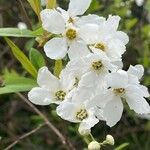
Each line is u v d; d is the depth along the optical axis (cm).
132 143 31
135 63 30
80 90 15
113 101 16
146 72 30
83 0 16
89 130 16
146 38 31
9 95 32
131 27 31
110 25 15
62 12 16
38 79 16
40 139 32
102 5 27
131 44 30
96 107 15
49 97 16
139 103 16
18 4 19
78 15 17
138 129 30
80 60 15
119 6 30
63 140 22
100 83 15
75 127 25
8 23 29
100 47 15
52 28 15
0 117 31
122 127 31
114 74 15
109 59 15
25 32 16
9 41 17
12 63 30
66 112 16
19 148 30
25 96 24
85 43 15
